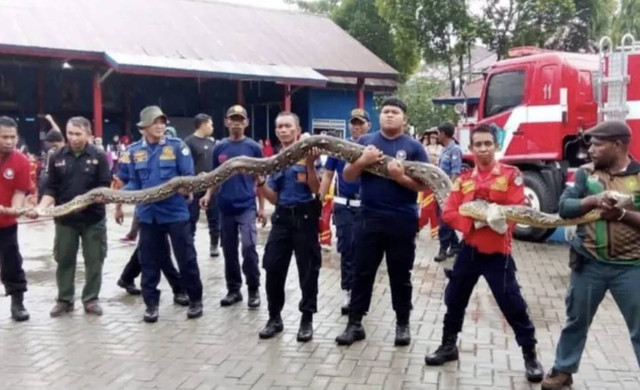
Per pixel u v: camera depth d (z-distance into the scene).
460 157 10.71
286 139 6.72
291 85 25.92
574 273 5.09
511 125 12.87
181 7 28.84
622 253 4.85
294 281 9.21
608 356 6.12
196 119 10.54
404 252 6.23
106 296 8.45
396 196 6.12
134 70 21.86
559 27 22.88
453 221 5.53
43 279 9.56
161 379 5.50
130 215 17.41
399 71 32.31
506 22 22.31
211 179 6.88
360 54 29.45
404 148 6.17
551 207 12.39
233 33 27.95
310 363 5.88
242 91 29.66
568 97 12.18
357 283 6.40
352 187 7.58
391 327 7.01
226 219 7.82
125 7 27.05
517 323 5.48
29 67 25.86
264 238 13.42
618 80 10.87
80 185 7.45
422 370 5.71
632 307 4.84
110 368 5.76
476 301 8.13
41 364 5.86
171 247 8.07
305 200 6.53
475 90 16.20
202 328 6.98
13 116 26.09
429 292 8.64
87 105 27.44
